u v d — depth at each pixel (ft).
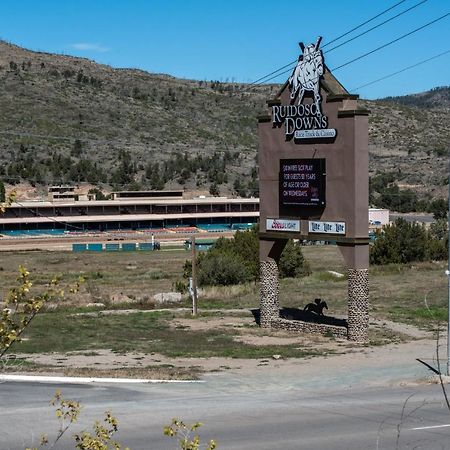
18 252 386.32
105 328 143.84
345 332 130.41
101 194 498.69
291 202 131.23
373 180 583.17
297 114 130.21
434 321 147.74
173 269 300.81
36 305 32.48
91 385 92.48
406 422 73.97
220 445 66.54
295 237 132.26
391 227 267.39
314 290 197.67
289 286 208.64
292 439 68.39
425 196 555.69
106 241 419.13
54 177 583.99
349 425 73.31
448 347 98.22
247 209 492.95
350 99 124.36
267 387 93.35
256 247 223.51
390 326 142.82
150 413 77.87
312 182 127.75
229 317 157.28
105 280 257.14
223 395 88.17
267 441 67.77
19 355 115.96
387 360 111.45
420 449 64.39
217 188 576.20
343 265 290.76
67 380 94.38
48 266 317.42
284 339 131.85
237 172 644.69
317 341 129.39
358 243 124.57
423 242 262.88
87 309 170.19
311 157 128.67
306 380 97.86
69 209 450.71
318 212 128.98
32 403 80.53
